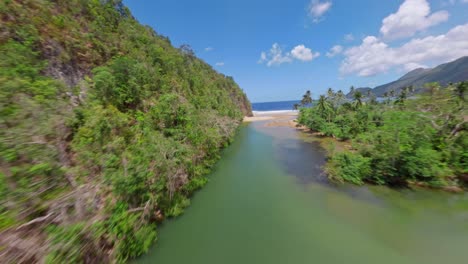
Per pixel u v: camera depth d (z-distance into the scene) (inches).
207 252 305.0
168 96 592.4
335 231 350.6
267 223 379.2
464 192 438.0
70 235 188.2
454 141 482.0
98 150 318.3
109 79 477.4
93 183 259.6
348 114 1248.8
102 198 257.3
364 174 523.2
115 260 240.1
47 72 426.9
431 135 507.8
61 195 219.0
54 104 319.0
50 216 194.7
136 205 305.9
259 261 288.5
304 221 382.9
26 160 217.2
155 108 548.7
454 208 394.6
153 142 410.6
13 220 173.5
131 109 518.9
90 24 638.5
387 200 439.2
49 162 231.8
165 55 1005.2
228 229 362.0
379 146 529.3
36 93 313.9
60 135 294.0
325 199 460.8
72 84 479.5
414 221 365.4
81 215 214.7
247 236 342.6
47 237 180.9
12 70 309.9
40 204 199.0
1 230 163.2
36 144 236.1
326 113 1445.6
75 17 608.7
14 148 208.5
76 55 518.9
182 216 397.7
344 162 569.3
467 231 333.4
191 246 316.8
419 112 567.8
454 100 537.3
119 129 406.6
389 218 378.9
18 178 195.3
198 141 572.4
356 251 303.9
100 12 747.4
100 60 578.9
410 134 511.2
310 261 286.8
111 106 443.5
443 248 301.7
